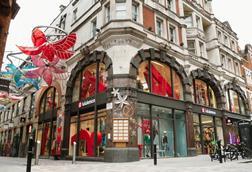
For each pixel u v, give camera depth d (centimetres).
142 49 1647
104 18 1780
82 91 1881
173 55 1916
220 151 1190
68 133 1889
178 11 2178
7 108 3609
